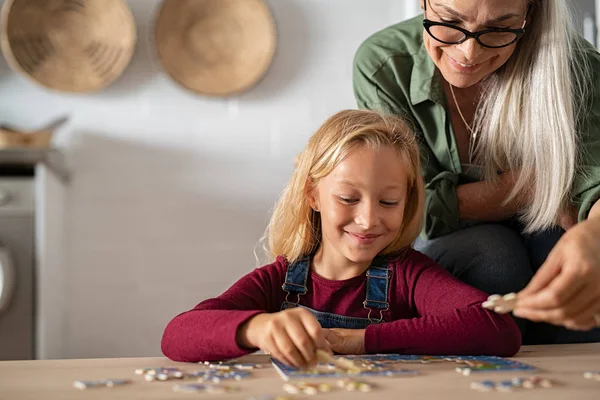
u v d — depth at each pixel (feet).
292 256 4.57
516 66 4.83
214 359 3.48
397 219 4.17
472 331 3.68
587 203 4.61
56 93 9.23
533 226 5.01
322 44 9.55
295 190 4.52
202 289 9.38
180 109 9.40
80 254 9.21
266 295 4.42
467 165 5.35
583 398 2.58
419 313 4.39
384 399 2.56
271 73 9.48
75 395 2.67
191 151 9.41
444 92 5.17
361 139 4.17
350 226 4.14
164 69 9.23
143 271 9.30
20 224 7.95
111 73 9.16
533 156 4.87
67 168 9.21
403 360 3.41
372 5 9.61
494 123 4.98
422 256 4.55
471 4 4.13
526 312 2.80
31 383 2.91
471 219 5.36
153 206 9.35
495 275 5.03
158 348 9.29
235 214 9.45
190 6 9.37
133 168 9.33
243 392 2.67
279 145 9.51
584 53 5.08
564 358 3.60
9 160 7.93
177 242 9.36
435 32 4.38
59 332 8.81
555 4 4.64
